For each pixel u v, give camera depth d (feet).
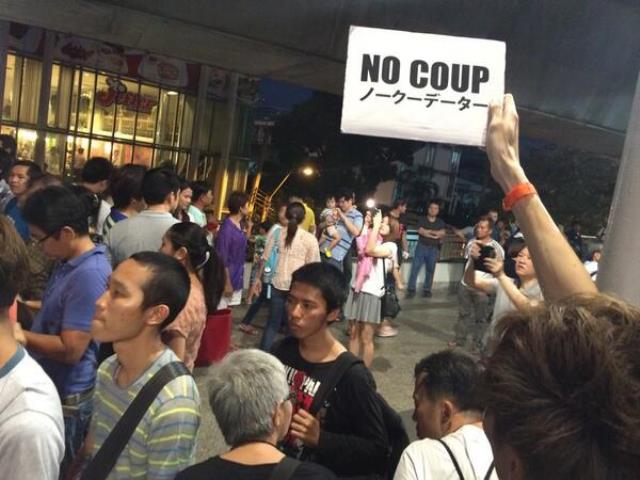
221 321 14.16
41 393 4.63
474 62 7.72
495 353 2.37
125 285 6.40
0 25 31.58
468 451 5.57
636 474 1.98
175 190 12.92
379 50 7.81
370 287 19.81
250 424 5.71
